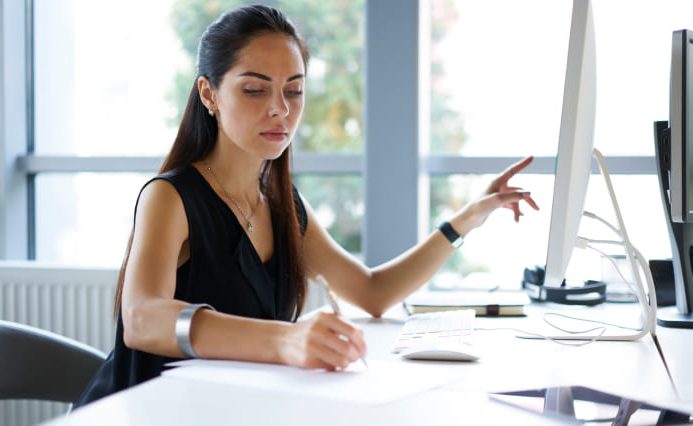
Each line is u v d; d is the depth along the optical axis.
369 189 2.53
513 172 1.72
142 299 1.21
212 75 1.45
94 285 2.62
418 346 1.23
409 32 2.47
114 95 2.95
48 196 2.95
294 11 3.29
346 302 1.87
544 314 1.67
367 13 2.50
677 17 2.43
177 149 1.53
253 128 1.40
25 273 2.65
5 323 1.55
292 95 1.43
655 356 1.22
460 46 2.70
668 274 1.80
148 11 2.95
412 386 0.98
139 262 1.29
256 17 1.42
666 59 2.44
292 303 1.61
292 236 1.60
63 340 1.59
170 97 2.94
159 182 1.42
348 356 1.04
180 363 1.09
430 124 2.73
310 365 1.04
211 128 1.53
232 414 0.84
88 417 0.82
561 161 1.23
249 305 1.47
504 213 2.61
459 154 2.59
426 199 2.64
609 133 2.47
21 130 2.88
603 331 1.42
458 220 1.71
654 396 0.96
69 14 2.94
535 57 2.62
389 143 2.51
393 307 1.85
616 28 2.46
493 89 2.68
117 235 2.93
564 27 2.59
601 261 1.92
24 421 2.67
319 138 3.43
